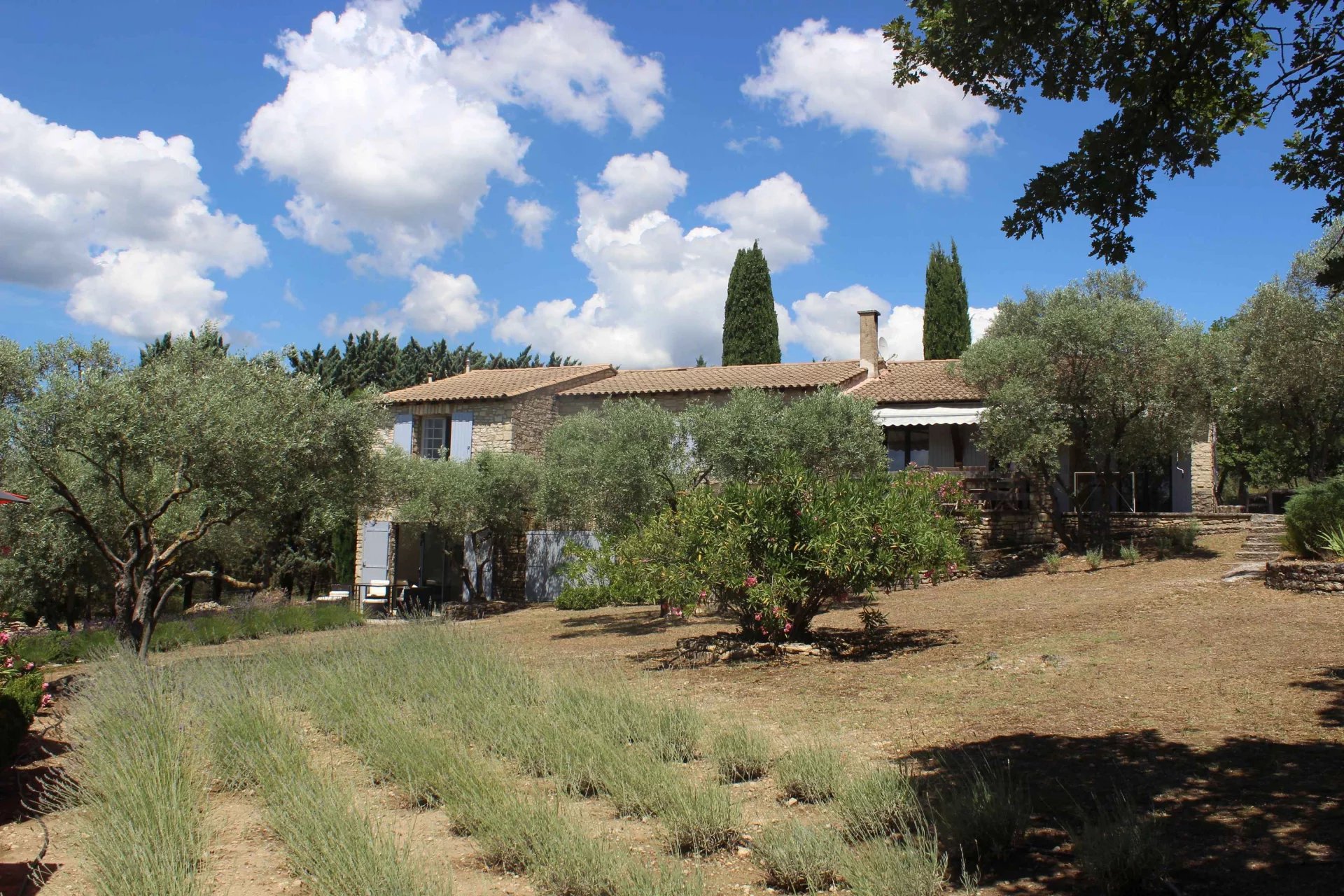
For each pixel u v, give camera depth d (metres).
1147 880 4.29
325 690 9.45
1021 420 19.64
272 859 5.35
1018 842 4.96
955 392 23.45
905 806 5.29
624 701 8.08
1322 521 13.73
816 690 9.45
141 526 14.49
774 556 11.78
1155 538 20.28
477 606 25.64
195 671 10.55
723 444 18.11
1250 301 19.02
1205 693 7.70
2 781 7.79
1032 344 20.03
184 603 27.73
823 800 5.93
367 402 16.31
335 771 7.11
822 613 16.16
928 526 11.84
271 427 14.12
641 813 5.82
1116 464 24.72
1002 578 19.42
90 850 5.19
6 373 12.71
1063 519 21.53
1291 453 33.12
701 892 4.38
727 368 29.91
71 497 13.76
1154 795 5.45
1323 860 4.34
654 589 13.08
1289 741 6.21
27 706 8.30
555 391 28.95
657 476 18.25
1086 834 4.53
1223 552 18.55
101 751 7.19
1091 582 17.03
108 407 12.89
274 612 22.42
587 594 23.98
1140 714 7.27
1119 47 6.28
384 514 26.69
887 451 23.50
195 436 13.23
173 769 6.46
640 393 27.27
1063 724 7.20
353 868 4.51
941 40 6.51
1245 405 22.83
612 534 18.38
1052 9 6.06
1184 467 25.08
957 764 6.35
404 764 6.67
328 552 33.09
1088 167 6.10
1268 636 9.74
